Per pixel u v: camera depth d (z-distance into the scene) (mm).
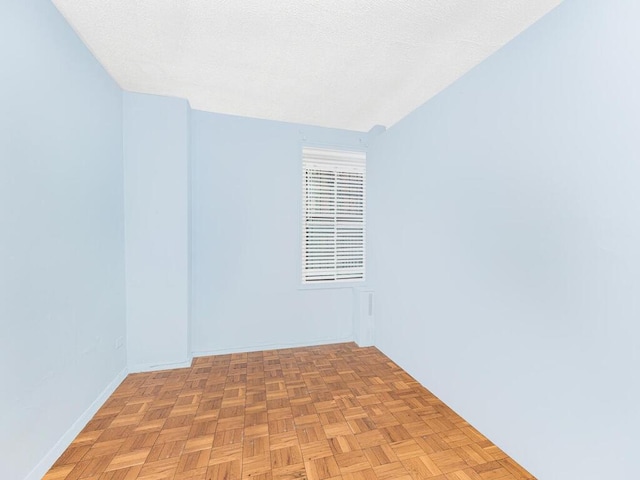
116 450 1662
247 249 3215
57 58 1676
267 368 2791
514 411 1610
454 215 2092
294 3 1645
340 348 3346
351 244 3727
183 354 2793
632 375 1120
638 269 1102
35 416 1460
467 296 1962
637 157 1100
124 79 2432
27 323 1428
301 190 3408
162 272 2719
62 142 1720
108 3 1637
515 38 1608
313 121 3352
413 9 1691
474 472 1521
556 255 1397
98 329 2129
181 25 1817
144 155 2658
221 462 1576
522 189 1570
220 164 3117
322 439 1767
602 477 1211
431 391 2344
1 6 1278
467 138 1968
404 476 1489
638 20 1094
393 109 3047
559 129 1379
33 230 1478
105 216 2260
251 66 2271
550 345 1423
